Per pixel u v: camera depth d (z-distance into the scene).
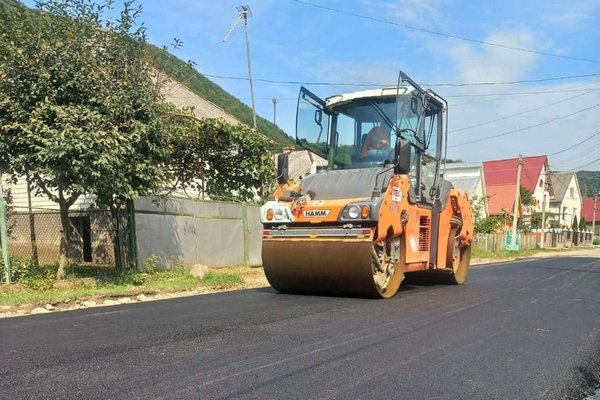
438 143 9.64
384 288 7.96
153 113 10.36
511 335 5.52
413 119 8.45
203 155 15.79
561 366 4.41
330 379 3.93
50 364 4.30
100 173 9.30
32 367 4.22
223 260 14.66
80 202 15.63
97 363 4.33
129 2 10.25
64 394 3.58
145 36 10.47
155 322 6.13
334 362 4.37
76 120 9.27
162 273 11.87
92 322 6.21
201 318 6.36
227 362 4.35
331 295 8.34
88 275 11.21
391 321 6.14
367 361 4.41
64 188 9.69
